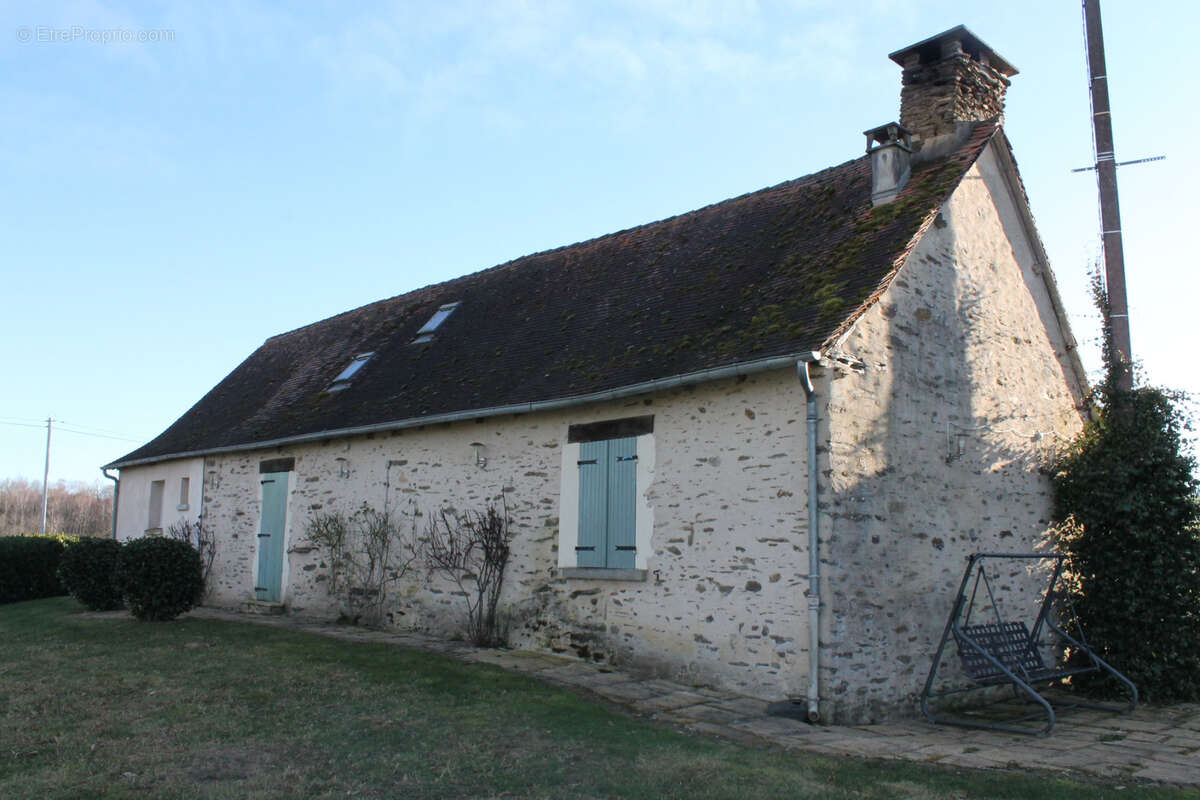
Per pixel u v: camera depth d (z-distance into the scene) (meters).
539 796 4.80
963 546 8.64
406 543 11.34
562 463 9.60
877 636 7.50
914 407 8.30
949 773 5.52
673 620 8.25
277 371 17.67
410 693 7.19
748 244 10.48
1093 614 9.30
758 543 7.66
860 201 9.79
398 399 12.07
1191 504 8.84
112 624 11.59
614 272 12.13
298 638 10.04
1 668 8.32
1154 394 9.31
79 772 5.09
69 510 61.94
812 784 5.12
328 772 5.16
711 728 6.55
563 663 8.88
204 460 15.59
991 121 9.88
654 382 8.20
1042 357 10.44
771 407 7.76
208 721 6.27
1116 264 9.52
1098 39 9.68
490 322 13.05
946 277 9.00
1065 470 9.92
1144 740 6.82
